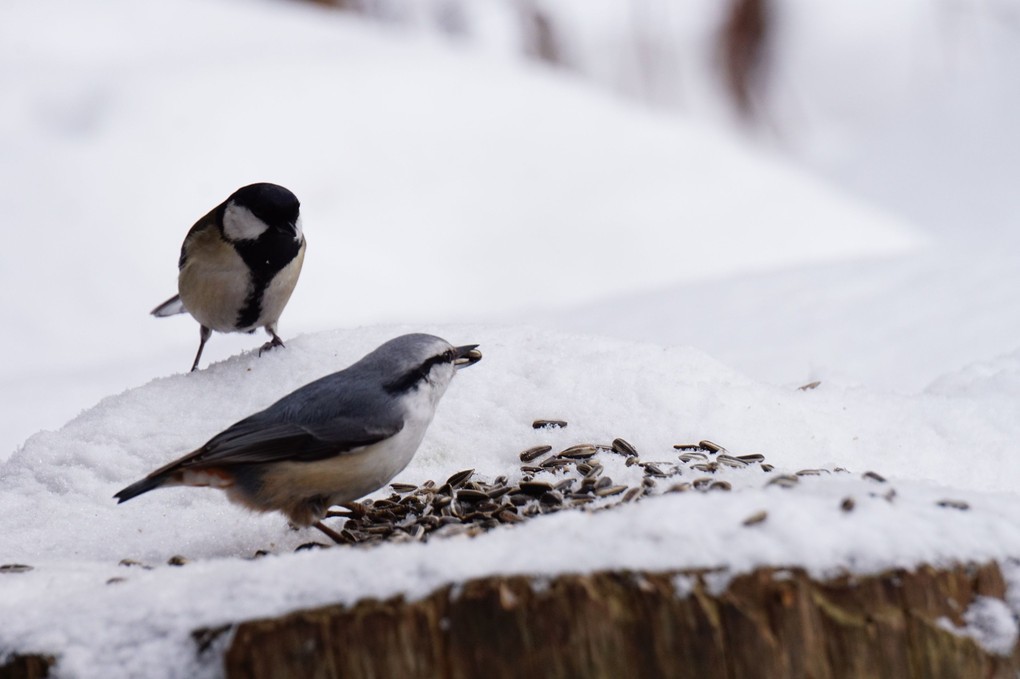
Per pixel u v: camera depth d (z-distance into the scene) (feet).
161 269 66.33
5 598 17.01
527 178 75.15
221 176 72.28
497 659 14.10
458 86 84.07
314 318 62.49
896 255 51.01
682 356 27.71
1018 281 42.24
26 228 67.21
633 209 72.33
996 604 15.05
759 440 24.64
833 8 106.63
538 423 25.27
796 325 40.32
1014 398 27.17
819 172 95.61
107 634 14.98
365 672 14.14
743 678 14.16
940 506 16.24
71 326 61.52
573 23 108.78
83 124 76.74
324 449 19.88
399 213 73.00
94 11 93.97
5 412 42.11
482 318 52.44
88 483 24.34
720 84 105.60
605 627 14.12
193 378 27.20
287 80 81.10
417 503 22.61
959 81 103.30
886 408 26.45
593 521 15.44
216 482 20.25
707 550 14.60
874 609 14.49
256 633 14.25
